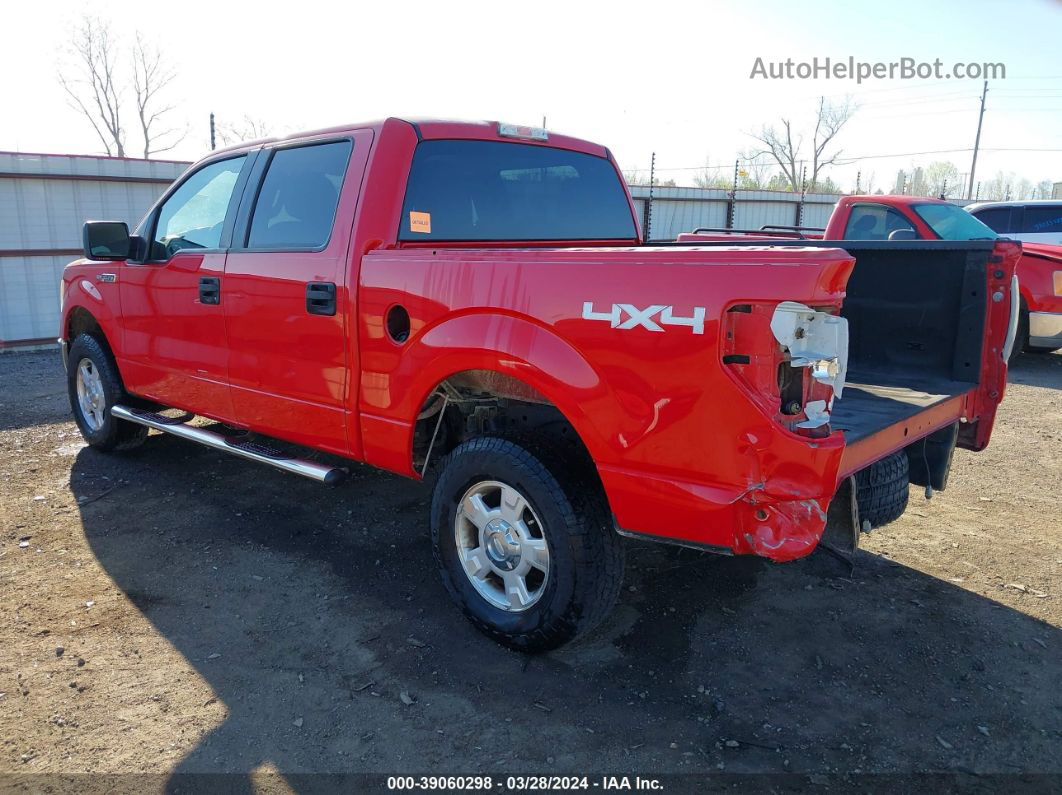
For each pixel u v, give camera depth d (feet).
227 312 13.89
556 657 10.66
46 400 25.81
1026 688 9.96
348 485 17.06
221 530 14.73
